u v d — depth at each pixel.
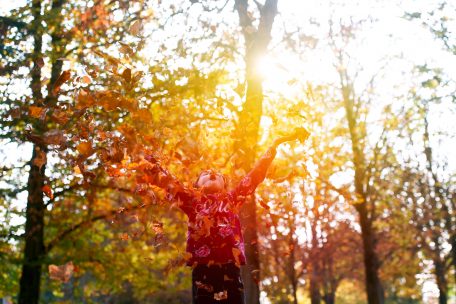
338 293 50.50
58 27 12.27
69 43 12.02
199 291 3.87
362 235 21.19
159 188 4.00
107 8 11.04
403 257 30.91
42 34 12.48
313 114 18.02
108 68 4.32
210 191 4.07
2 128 11.35
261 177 4.08
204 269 3.89
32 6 13.20
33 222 13.95
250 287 10.14
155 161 4.05
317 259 27.30
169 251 16.61
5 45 11.70
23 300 14.13
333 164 19.55
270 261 24.33
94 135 4.19
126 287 32.47
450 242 27.72
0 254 14.70
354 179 20.69
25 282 14.26
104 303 32.66
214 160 4.89
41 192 13.34
